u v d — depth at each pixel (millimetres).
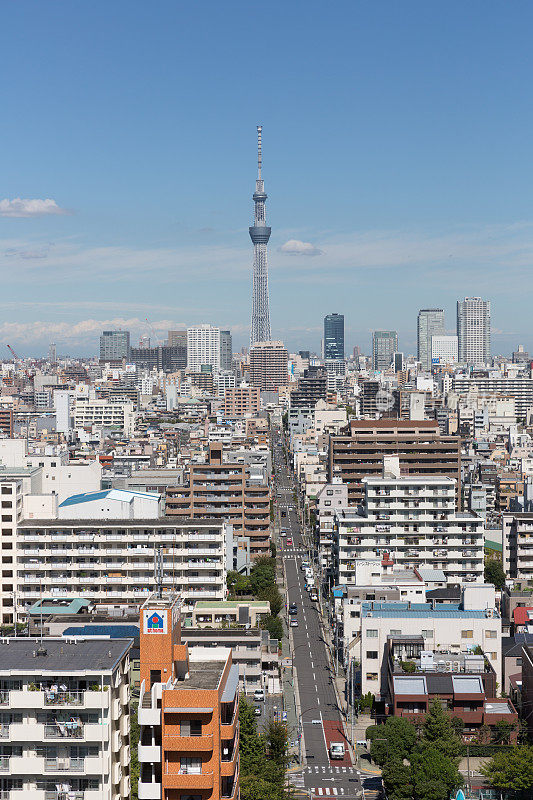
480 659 157875
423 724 147125
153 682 89438
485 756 144125
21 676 95750
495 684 156250
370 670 171750
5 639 108812
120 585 199750
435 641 169875
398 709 151000
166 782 83625
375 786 142375
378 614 173875
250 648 175125
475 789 134500
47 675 95500
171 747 83312
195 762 84125
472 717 149500
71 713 95562
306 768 148875
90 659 100438
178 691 84062
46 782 95312
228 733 85312
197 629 179750
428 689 150750
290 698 181250
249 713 134000
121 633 162500
